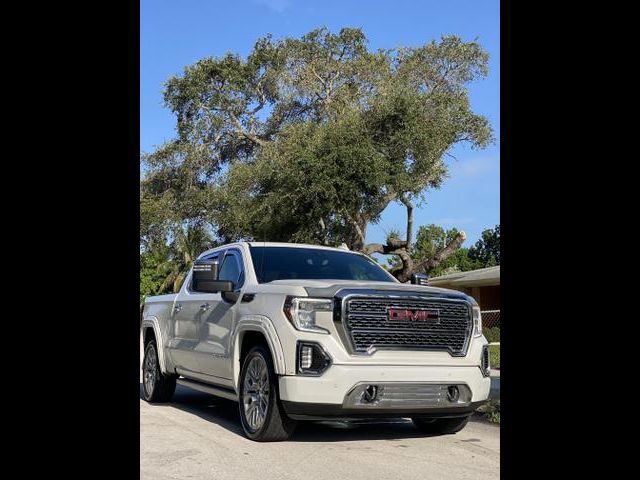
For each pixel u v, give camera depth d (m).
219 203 31.38
